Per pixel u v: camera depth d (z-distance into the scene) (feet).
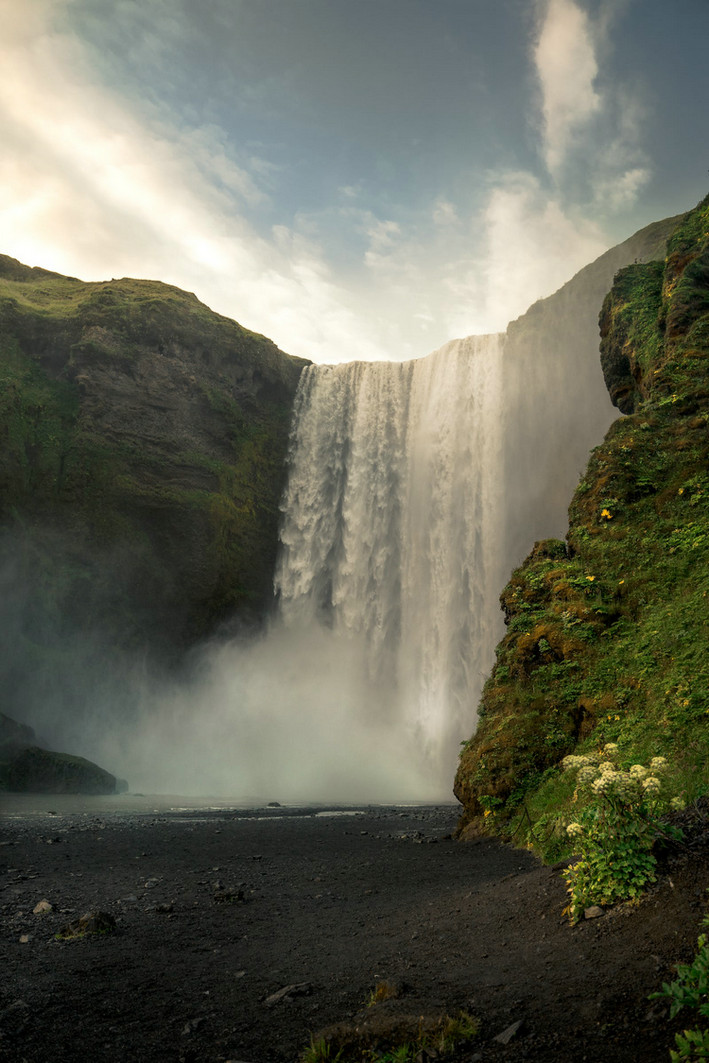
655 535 40.24
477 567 142.61
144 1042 10.85
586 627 37.27
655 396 51.52
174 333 149.18
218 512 144.15
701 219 67.97
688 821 15.88
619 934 12.82
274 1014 11.76
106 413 137.90
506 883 20.21
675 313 60.54
